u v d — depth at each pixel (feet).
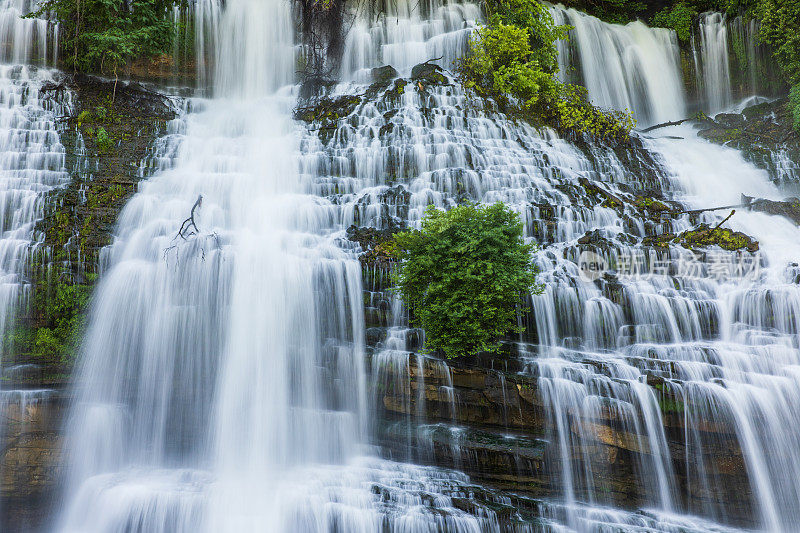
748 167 60.54
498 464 31.55
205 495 29.17
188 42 67.21
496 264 34.60
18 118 51.08
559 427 32.35
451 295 34.88
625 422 31.73
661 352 36.45
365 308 38.81
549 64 68.74
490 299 33.88
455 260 34.99
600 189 51.24
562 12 75.66
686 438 31.68
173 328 37.04
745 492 31.42
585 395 32.40
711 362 35.32
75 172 48.26
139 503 28.94
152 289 37.91
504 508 29.43
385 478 31.35
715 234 45.57
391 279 38.22
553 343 38.37
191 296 37.68
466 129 56.08
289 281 37.91
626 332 38.88
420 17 78.43
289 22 71.10
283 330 37.01
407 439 33.65
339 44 68.74
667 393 31.91
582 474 31.78
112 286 38.04
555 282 39.93
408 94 58.44
